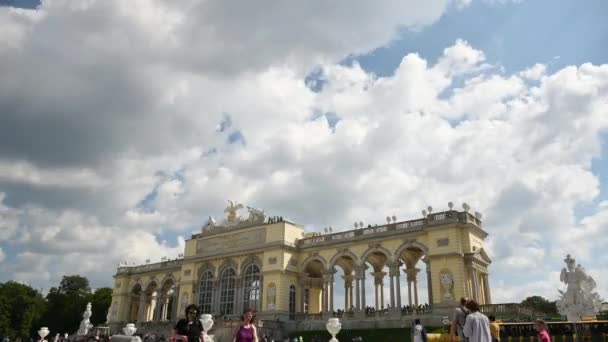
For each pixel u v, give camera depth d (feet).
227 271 284.82
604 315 148.25
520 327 117.80
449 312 196.03
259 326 226.38
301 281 260.01
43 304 441.27
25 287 414.62
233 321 224.12
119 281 358.64
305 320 242.99
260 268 264.72
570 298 138.00
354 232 246.06
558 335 115.75
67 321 434.71
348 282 263.70
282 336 238.68
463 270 200.75
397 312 213.25
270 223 268.82
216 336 223.30
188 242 311.06
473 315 55.01
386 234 229.66
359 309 228.02
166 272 333.83
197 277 298.15
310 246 260.62
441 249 206.90
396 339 198.49
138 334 295.48
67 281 460.96
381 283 252.01
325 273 249.75
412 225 224.33
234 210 296.92
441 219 211.61
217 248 291.99
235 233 285.64
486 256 217.97
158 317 327.88
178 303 300.20
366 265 239.71
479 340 53.52
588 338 113.09
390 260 225.35
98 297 446.60
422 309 207.82
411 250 231.71
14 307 397.19
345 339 214.90
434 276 205.67
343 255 245.45
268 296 254.27
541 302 319.47
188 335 57.62
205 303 288.30
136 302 359.25
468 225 207.41
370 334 209.97
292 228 267.18
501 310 182.19
